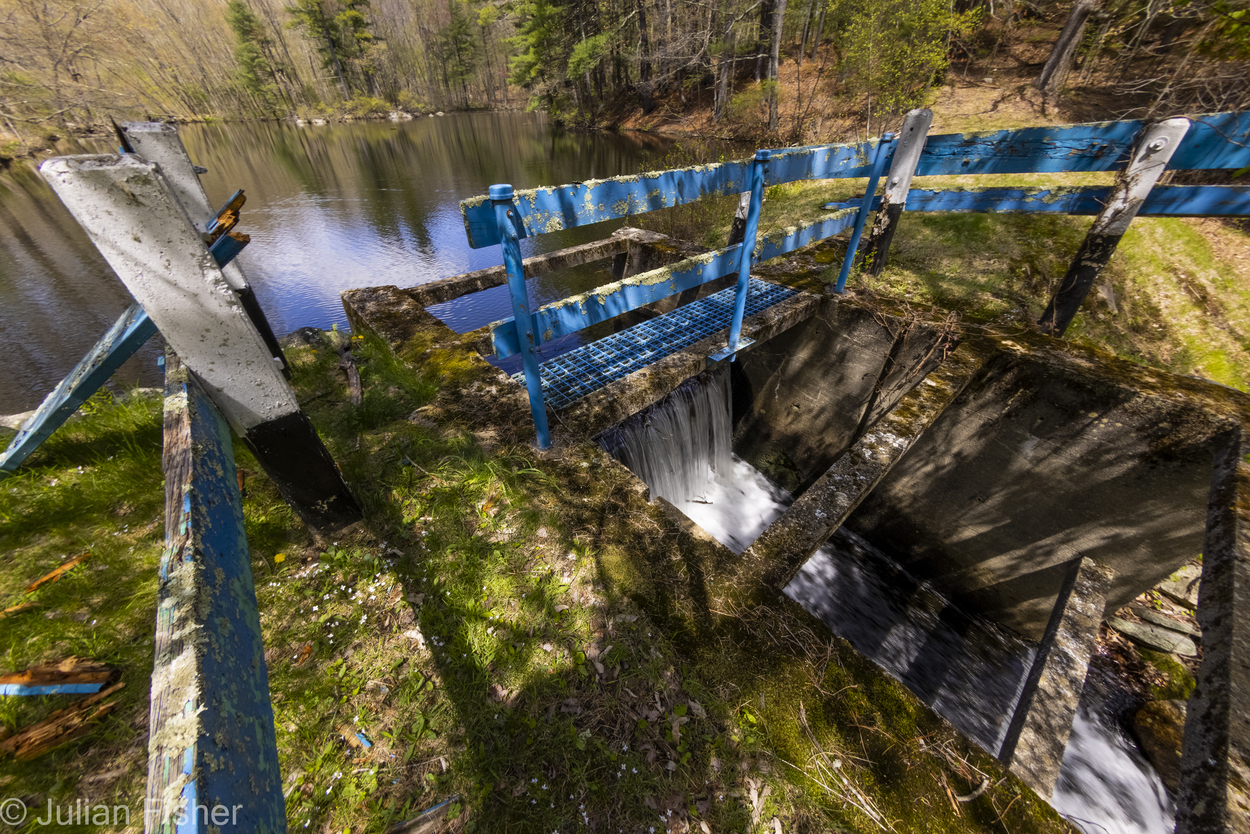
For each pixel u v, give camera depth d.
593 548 2.08
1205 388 2.94
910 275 4.62
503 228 1.91
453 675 1.66
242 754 0.85
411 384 3.08
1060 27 14.18
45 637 1.65
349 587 1.92
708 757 1.48
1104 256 3.24
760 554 2.06
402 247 11.16
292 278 9.45
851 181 7.58
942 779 1.44
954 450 3.80
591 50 24.61
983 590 4.15
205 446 1.34
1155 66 9.96
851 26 11.88
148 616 1.75
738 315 3.44
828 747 1.50
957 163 3.73
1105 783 3.13
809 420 5.06
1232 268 5.17
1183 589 3.86
